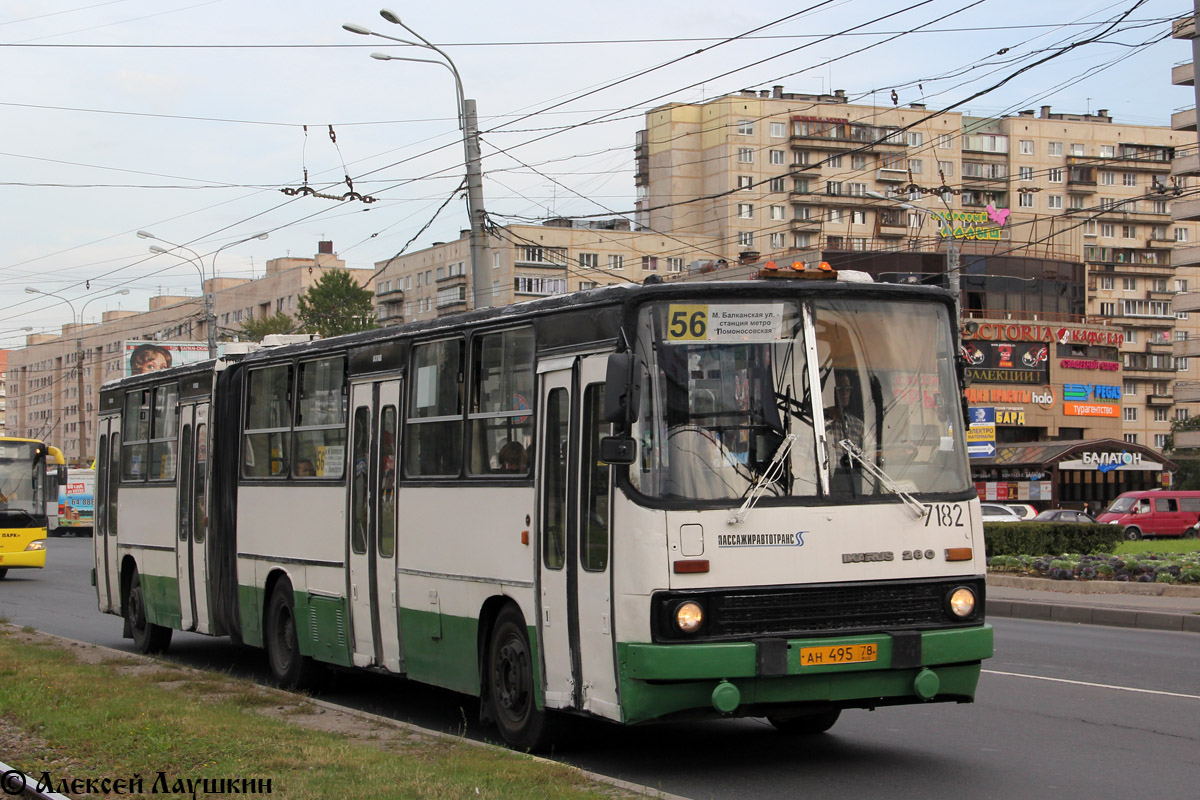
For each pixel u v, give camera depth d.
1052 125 99.31
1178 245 102.19
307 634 12.54
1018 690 12.13
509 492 9.48
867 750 9.34
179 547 15.31
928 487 8.49
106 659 13.98
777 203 91.19
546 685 8.96
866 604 8.17
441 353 10.65
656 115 93.31
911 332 8.71
